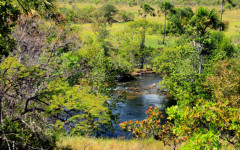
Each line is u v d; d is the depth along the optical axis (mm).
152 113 9883
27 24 10742
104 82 17375
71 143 8367
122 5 149000
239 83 13047
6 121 5473
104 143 8984
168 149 8938
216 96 13086
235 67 17531
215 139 6102
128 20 106938
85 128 8070
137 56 53656
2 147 5219
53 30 12258
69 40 13211
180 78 20172
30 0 7910
